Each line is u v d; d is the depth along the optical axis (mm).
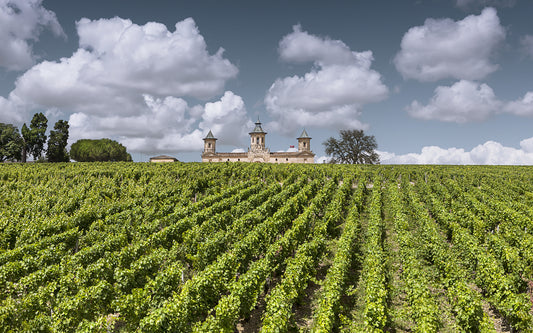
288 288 13094
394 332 12242
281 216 22984
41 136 84688
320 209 27594
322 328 10680
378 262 14789
